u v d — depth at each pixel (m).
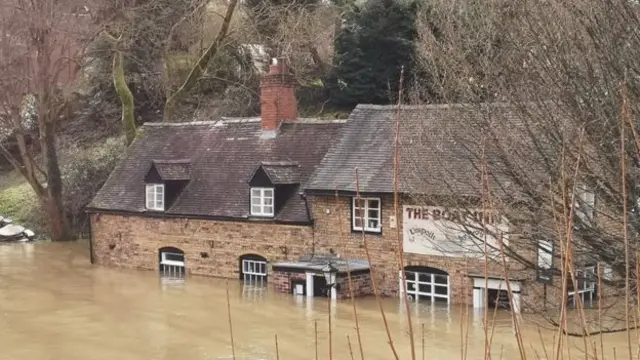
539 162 12.73
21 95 37.75
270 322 20.52
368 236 23.61
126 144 38.34
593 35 11.67
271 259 25.94
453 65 16.14
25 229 38.97
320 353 17.47
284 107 29.28
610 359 14.70
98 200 30.70
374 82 39.72
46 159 37.34
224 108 43.50
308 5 41.03
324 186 24.33
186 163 29.36
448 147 18.97
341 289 22.92
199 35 42.12
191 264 27.89
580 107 11.76
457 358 16.59
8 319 21.44
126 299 23.84
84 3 37.00
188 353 17.86
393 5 38.91
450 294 22.02
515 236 15.38
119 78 38.50
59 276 27.97
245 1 41.94
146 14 42.25
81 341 19.11
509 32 13.80
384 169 23.80
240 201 27.14
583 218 13.32
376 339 18.48
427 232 22.30
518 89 13.17
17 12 35.00
